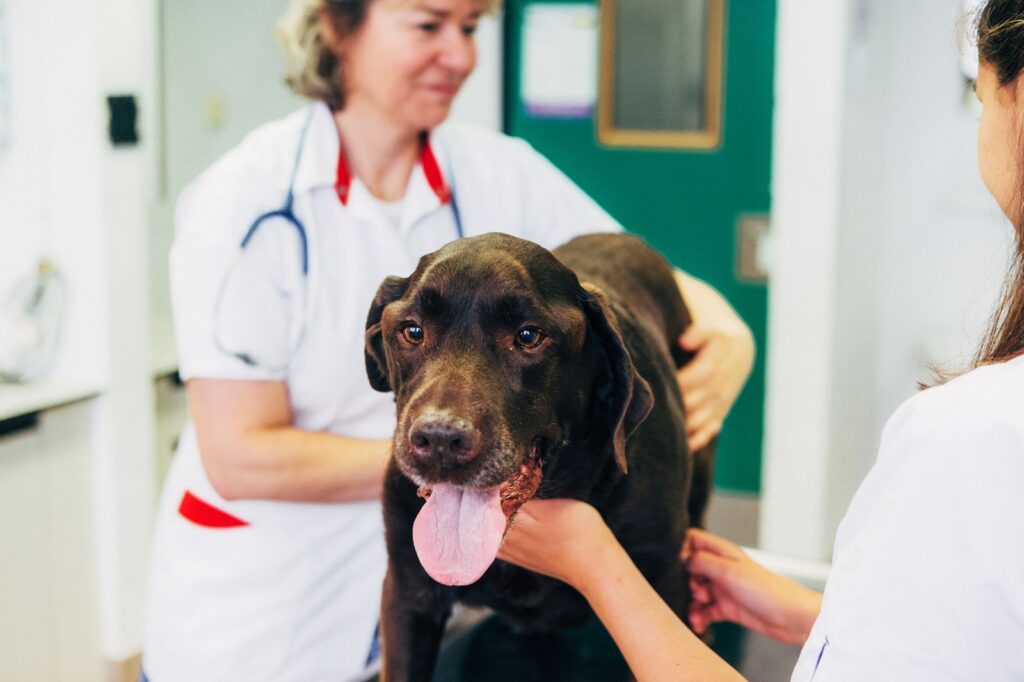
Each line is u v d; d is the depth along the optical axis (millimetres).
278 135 1680
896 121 3895
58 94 2680
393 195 1779
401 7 1586
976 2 906
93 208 2688
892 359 4078
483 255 1230
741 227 4059
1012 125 852
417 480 1142
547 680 1487
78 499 2764
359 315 1658
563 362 1241
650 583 1441
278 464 1560
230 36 3496
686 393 1807
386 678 1426
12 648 2629
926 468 794
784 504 3480
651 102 4113
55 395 2633
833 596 856
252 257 1566
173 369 3086
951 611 771
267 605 1689
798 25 3188
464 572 1098
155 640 1748
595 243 1822
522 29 4160
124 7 2703
